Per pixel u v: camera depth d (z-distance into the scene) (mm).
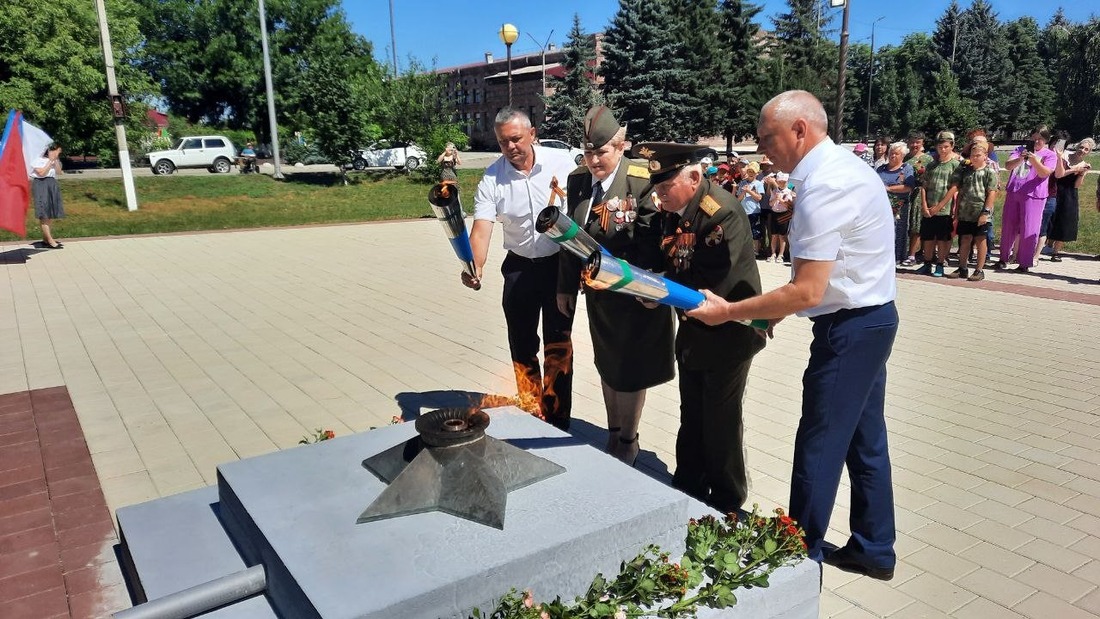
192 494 3092
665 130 40062
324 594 1989
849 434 2822
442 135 26844
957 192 9445
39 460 4336
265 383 5715
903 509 3666
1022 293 8688
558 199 3990
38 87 25531
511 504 2494
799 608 2600
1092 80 43750
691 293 2602
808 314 2850
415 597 1990
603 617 2209
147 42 41062
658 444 4555
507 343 6828
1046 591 2980
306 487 2621
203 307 8461
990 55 50781
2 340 7059
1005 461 4176
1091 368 5832
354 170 27672
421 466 2490
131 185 17891
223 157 30000
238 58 40969
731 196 3115
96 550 3336
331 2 43938
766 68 44094
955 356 6207
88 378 5883
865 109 49344
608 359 3709
